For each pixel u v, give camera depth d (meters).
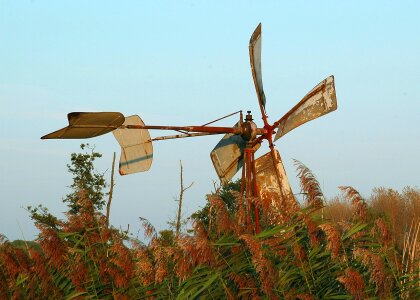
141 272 11.06
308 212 10.61
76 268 11.12
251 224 11.02
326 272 10.39
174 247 10.26
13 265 11.23
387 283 9.84
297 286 10.42
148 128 15.30
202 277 10.52
